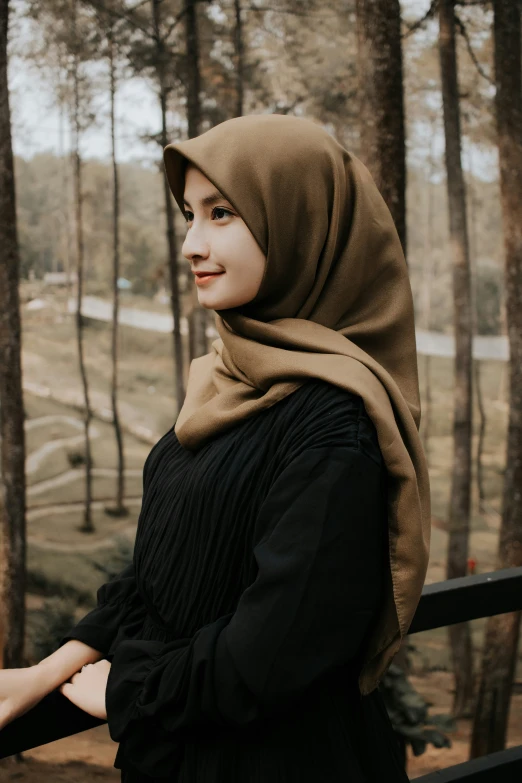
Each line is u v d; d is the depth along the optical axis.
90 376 22.02
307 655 0.83
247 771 0.90
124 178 16.42
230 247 0.96
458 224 9.64
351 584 0.85
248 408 0.96
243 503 0.93
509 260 8.21
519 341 8.37
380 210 1.05
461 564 10.19
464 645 10.08
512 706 9.77
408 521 0.90
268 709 0.83
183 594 0.96
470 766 1.31
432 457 19.02
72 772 7.01
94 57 7.56
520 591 1.39
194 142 0.97
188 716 0.85
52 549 13.78
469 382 10.05
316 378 0.92
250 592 0.84
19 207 17.09
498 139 7.88
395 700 2.95
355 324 1.04
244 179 0.93
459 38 7.20
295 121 0.99
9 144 8.02
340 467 0.85
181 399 12.40
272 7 6.45
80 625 1.08
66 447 19.03
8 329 8.42
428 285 21.67
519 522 8.44
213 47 7.26
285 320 1.00
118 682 0.93
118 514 16.20
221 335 1.03
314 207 0.97
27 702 0.98
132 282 22.00
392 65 4.80
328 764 0.92
